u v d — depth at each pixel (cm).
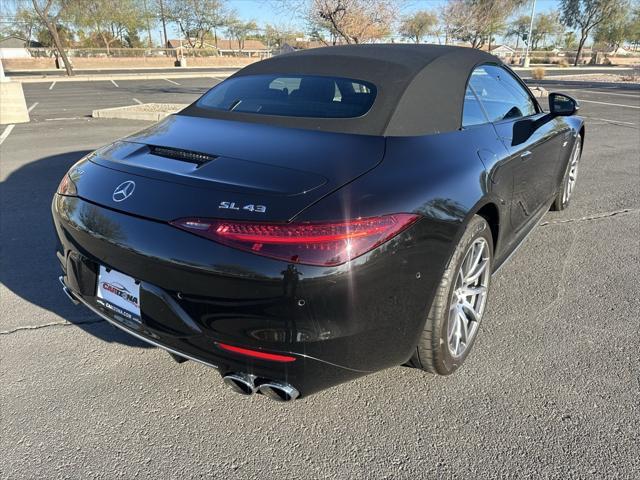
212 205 186
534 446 210
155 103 1443
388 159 214
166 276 190
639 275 361
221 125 253
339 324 183
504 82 336
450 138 250
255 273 175
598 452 206
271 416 229
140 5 5466
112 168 223
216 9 6103
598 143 821
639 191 560
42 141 821
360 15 1094
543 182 369
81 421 225
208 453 208
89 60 4659
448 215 213
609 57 5781
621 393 240
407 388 246
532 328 295
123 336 289
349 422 225
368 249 182
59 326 297
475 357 269
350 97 254
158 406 235
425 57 282
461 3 1606
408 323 205
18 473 197
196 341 195
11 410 231
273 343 182
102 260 209
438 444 212
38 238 421
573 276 359
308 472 199
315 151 214
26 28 5016
